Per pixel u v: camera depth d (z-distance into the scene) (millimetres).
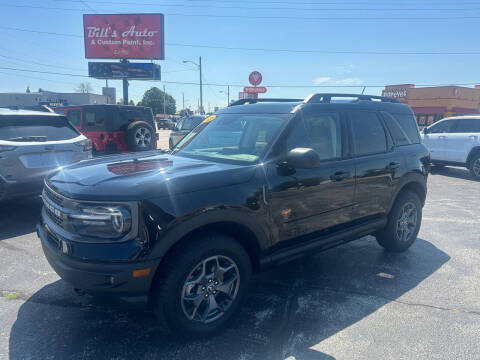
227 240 2826
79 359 2613
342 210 3734
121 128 9977
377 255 4691
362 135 4023
